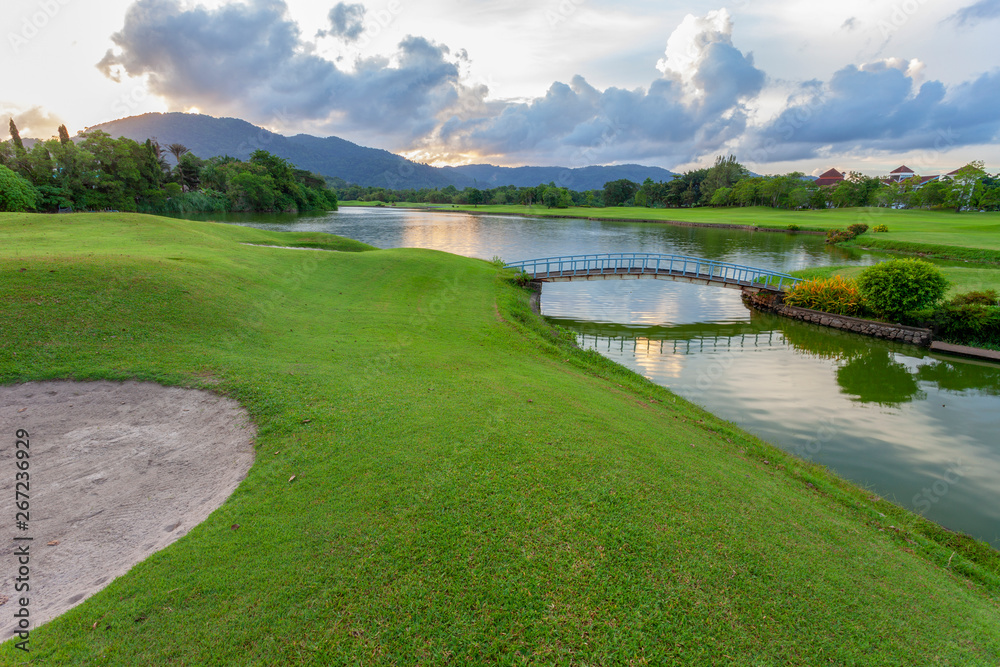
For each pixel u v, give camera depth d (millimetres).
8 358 11594
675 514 8070
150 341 13617
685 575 6691
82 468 8625
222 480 8453
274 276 23203
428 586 6176
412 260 34156
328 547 6754
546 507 7863
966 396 19797
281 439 9625
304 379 12484
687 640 5727
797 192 131500
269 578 6172
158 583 6023
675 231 95312
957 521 11625
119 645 5195
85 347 12633
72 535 7035
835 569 7414
